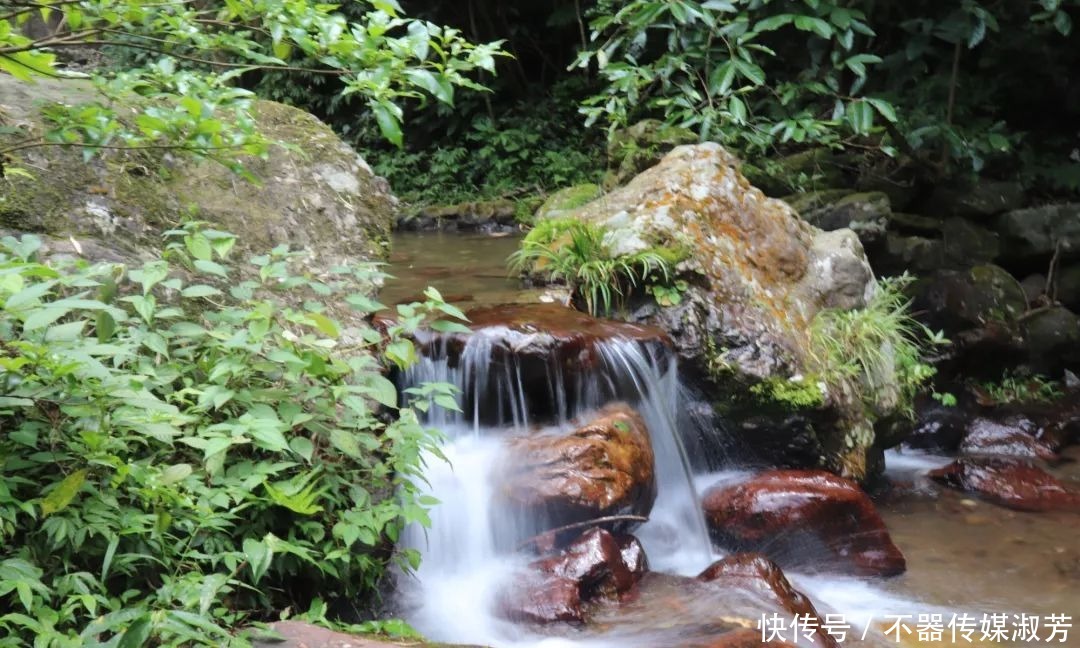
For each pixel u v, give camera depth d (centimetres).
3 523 248
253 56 300
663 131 725
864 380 552
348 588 322
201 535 286
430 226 1027
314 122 498
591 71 1252
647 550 433
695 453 511
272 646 258
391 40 279
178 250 333
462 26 1310
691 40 714
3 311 262
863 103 667
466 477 399
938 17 788
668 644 330
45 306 244
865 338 558
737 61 657
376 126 1276
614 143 753
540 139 1212
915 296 706
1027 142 804
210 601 254
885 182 741
